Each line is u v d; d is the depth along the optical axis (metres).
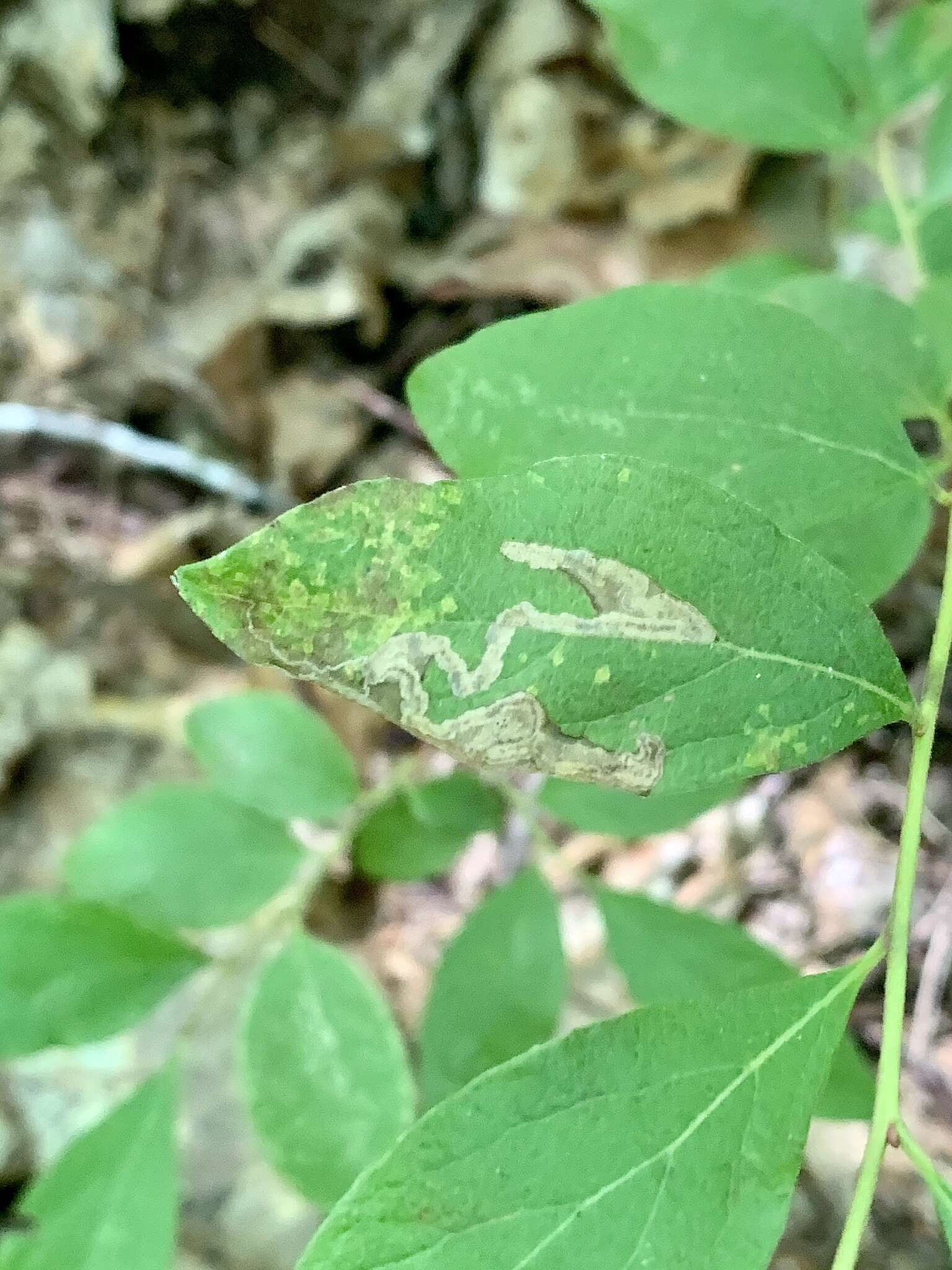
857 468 0.10
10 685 0.29
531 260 0.34
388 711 0.08
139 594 0.31
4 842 0.28
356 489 0.07
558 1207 0.08
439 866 0.18
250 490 0.33
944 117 0.17
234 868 0.17
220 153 0.35
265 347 0.34
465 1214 0.08
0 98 0.34
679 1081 0.08
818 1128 0.22
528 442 0.10
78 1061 0.25
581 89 0.34
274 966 0.15
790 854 0.27
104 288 0.34
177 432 0.34
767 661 0.08
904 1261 0.20
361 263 0.34
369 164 0.35
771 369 0.10
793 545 0.08
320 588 0.07
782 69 0.15
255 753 0.17
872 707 0.08
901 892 0.09
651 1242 0.08
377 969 0.27
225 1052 0.25
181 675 0.31
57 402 0.33
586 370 0.10
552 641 0.08
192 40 0.34
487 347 0.10
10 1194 0.24
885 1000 0.09
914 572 0.26
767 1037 0.09
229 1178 0.23
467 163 0.35
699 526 0.08
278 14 0.34
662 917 0.16
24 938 0.15
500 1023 0.15
